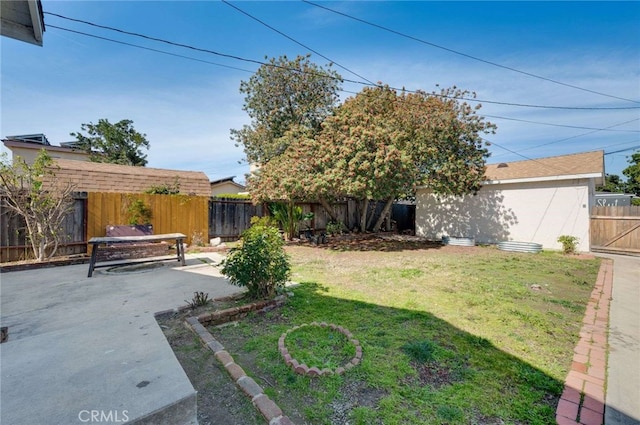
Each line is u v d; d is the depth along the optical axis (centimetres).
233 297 407
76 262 662
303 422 188
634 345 296
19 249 647
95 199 762
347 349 270
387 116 985
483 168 1048
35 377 211
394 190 919
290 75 1471
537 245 889
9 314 351
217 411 195
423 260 744
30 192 632
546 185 974
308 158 923
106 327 307
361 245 1012
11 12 228
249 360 262
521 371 244
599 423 188
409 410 197
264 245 404
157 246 658
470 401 206
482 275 579
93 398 187
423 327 329
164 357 243
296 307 390
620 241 873
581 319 362
